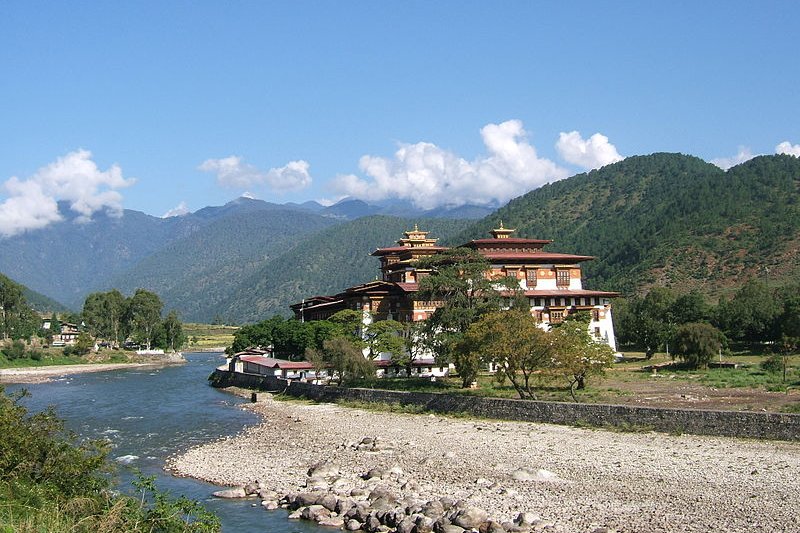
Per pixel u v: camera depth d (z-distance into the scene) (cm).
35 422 4509
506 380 10638
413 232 17150
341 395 10200
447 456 6197
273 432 8131
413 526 4319
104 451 4519
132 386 15025
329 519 4725
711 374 10875
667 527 4144
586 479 5244
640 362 13775
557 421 7469
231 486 5716
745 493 4688
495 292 11638
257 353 16162
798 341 13675
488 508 4628
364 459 6328
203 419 9562
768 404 7644
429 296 12431
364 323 13250
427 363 11838
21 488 3884
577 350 8488
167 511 3806
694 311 16525
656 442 6325
